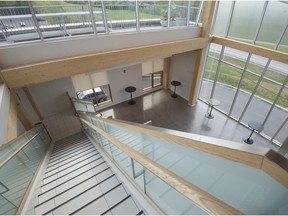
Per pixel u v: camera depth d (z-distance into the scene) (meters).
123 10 4.71
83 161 3.65
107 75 7.66
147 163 1.29
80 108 7.03
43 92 6.70
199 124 6.91
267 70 5.36
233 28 5.99
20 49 3.85
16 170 2.43
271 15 4.79
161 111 7.88
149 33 5.31
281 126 5.32
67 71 4.34
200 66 7.03
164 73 9.17
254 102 6.24
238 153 0.73
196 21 6.20
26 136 3.66
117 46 4.95
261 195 0.80
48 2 3.79
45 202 2.36
